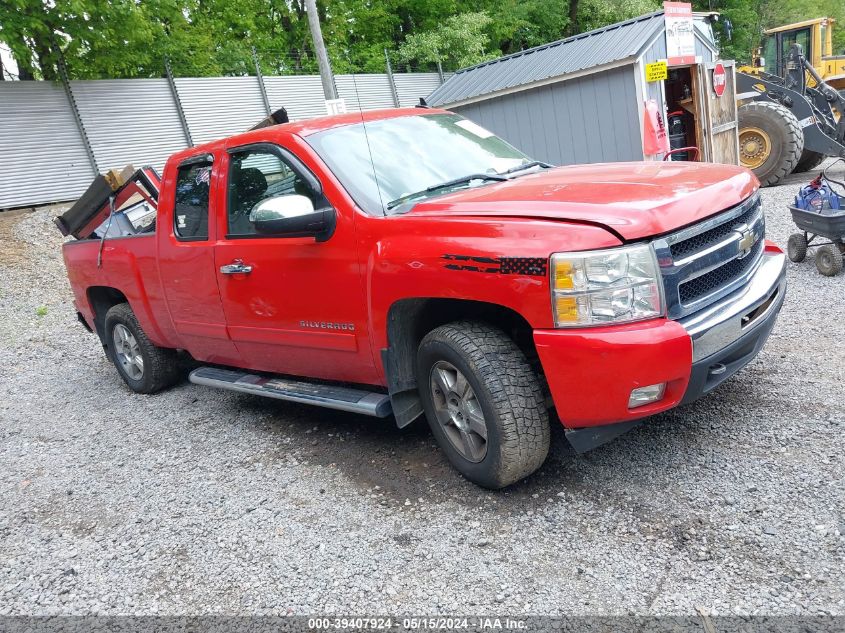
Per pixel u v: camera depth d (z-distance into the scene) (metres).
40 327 9.00
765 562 2.59
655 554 2.73
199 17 23.80
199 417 5.18
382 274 3.34
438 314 3.56
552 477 3.43
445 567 2.87
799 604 2.36
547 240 2.80
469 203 3.25
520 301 2.88
